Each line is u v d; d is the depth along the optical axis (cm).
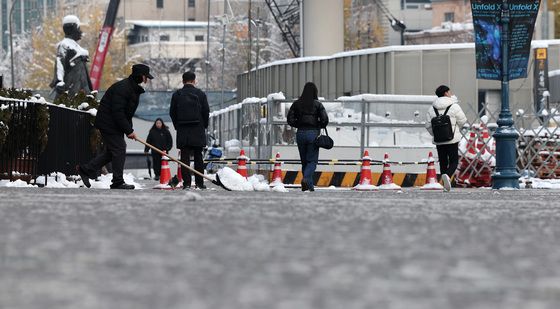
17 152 3550
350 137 5144
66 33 8025
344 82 8650
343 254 1216
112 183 3538
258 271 1069
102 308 853
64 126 4034
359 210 1992
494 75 4050
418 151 5138
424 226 1614
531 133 5175
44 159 3747
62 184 3862
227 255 1195
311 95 3634
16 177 3541
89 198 2400
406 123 5144
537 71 7412
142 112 13100
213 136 8000
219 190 3438
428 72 7994
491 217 1844
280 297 906
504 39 4006
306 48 9925
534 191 3791
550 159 5159
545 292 961
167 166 3656
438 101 3984
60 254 1197
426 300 901
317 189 4062
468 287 982
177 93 3547
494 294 944
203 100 3556
